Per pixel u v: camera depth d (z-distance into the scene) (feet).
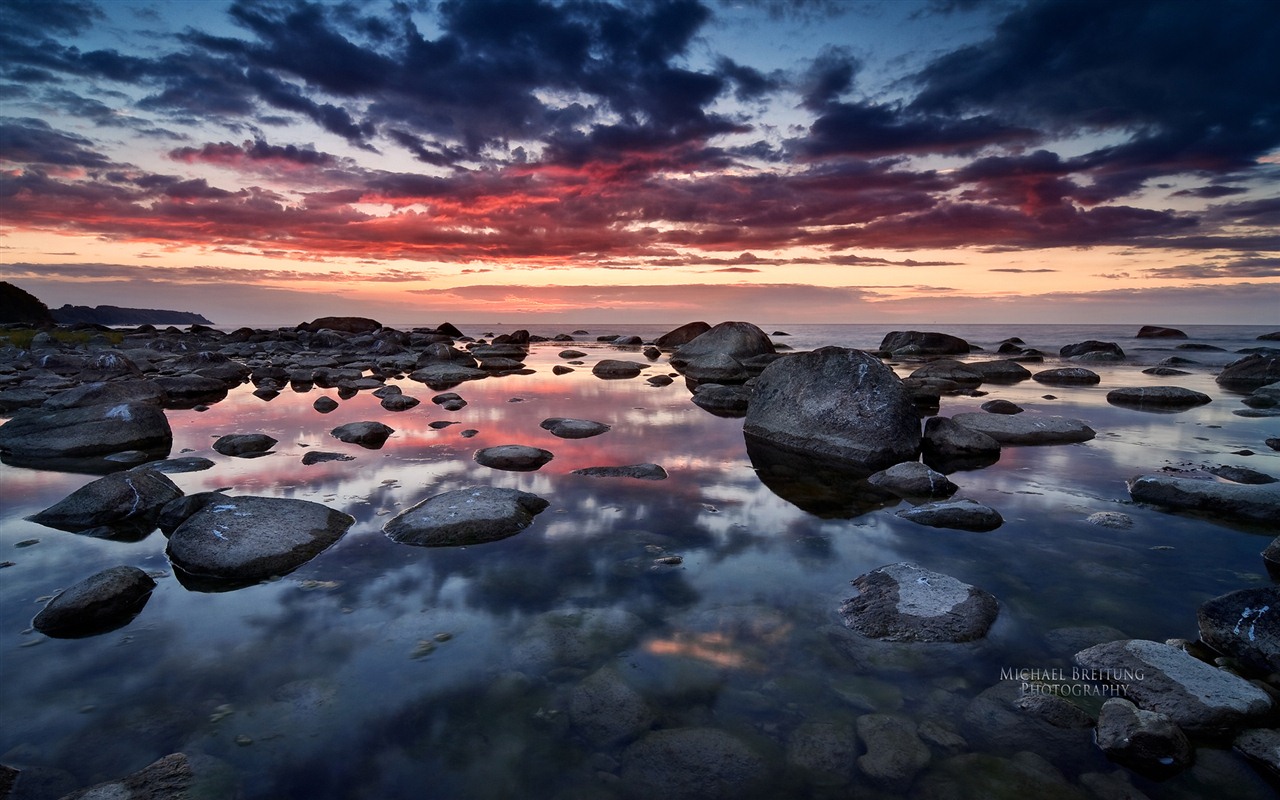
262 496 11.27
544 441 16.48
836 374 16.19
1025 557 8.96
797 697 5.88
